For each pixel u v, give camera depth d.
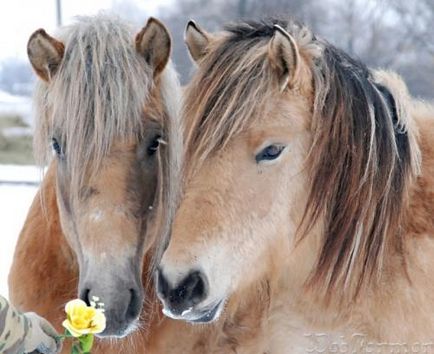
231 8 28.47
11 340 3.42
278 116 3.78
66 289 4.86
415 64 26.91
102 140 4.08
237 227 3.76
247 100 3.76
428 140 4.46
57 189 4.45
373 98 4.09
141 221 4.20
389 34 28.36
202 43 4.23
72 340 4.62
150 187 4.31
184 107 4.10
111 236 4.00
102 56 4.24
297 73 3.77
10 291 5.12
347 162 3.99
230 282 3.82
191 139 3.89
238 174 3.75
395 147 4.10
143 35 4.37
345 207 4.04
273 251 3.99
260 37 3.98
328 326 4.35
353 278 4.17
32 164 19.38
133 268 4.11
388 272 4.18
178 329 4.81
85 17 4.54
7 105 24.73
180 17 30.25
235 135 3.74
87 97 4.14
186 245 3.67
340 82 3.99
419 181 4.31
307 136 3.89
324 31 28.25
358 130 4.00
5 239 10.77
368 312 4.22
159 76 4.42
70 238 4.40
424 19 28.66
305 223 3.99
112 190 4.05
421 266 4.15
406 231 4.21
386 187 4.07
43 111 4.48
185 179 3.94
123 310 4.00
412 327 4.17
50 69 4.36
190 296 3.64
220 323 4.69
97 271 3.98
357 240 4.09
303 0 28.05
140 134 4.21
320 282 4.22
